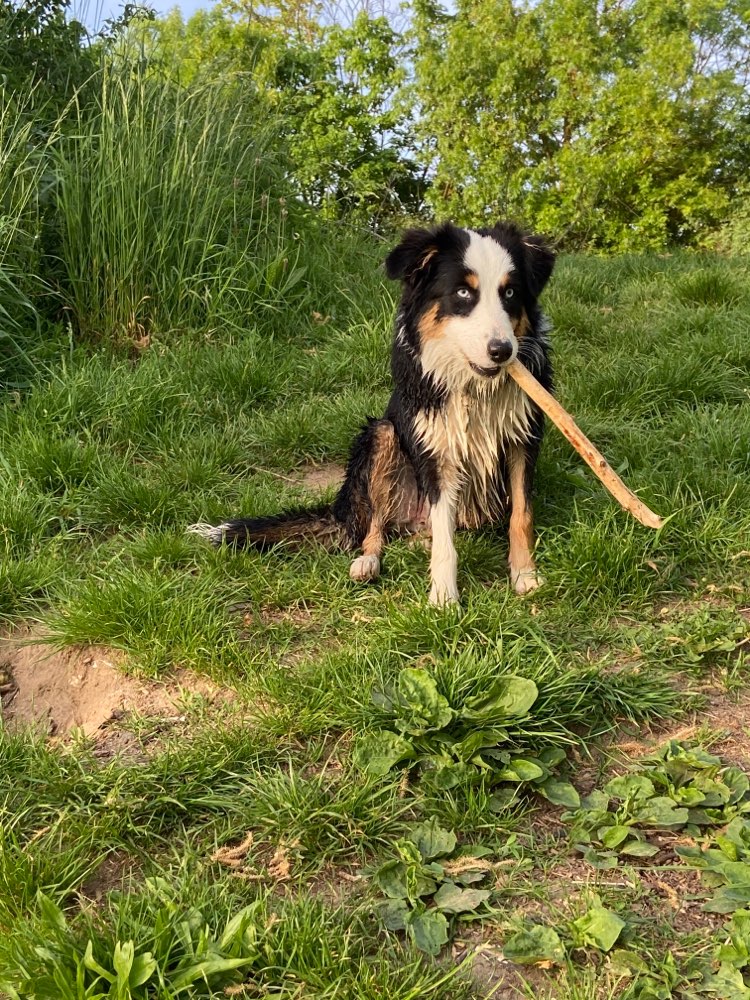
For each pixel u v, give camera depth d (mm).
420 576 1607
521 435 1584
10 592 1531
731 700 1282
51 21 3014
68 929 914
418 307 1580
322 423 2160
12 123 2629
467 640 1359
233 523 1685
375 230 3930
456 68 5637
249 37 5672
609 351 2531
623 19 5613
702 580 1523
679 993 873
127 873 1042
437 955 923
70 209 2514
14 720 1338
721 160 5770
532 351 1601
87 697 1367
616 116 5398
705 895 969
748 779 1104
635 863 1020
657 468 1851
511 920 941
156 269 2605
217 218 2750
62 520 1748
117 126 2736
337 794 1093
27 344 2365
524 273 1562
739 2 5781
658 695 1251
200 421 2199
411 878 982
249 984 890
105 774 1136
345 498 1715
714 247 5469
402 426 1635
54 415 2055
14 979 885
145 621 1413
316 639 1436
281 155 3332
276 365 2471
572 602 1476
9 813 1091
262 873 1015
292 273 2785
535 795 1118
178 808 1108
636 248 5492
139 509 1787
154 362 2320
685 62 5375
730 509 1709
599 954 911
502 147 5711
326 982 882
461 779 1096
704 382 2230
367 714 1196
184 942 903
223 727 1229
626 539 1532
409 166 6336
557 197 5688
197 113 2967
